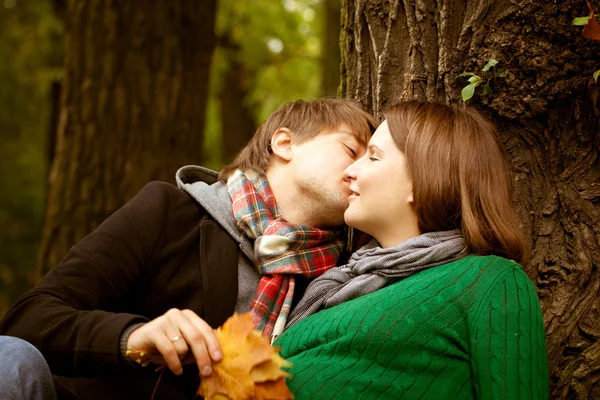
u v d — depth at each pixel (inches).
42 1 333.4
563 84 74.9
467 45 79.4
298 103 82.8
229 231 75.0
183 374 70.0
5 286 444.8
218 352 57.0
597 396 68.7
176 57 175.9
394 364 62.4
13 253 454.9
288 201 78.4
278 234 73.6
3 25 367.6
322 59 285.7
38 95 439.8
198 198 76.4
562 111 76.4
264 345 57.7
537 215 76.7
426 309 62.9
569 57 74.5
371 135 79.7
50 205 173.6
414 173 68.3
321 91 281.3
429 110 71.2
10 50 396.5
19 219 463.5
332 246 77.9
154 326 58.7
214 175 84.9
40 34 304.0
